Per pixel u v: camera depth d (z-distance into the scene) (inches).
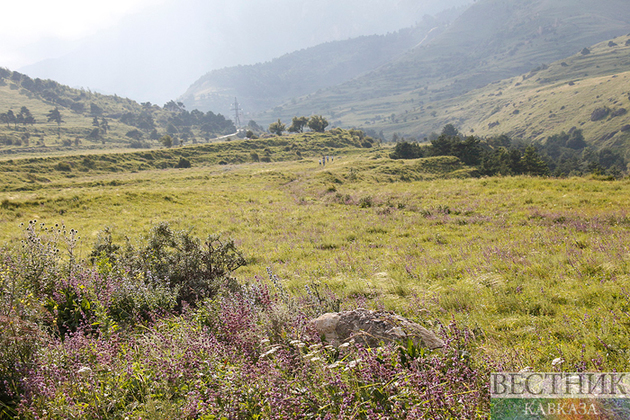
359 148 7229.3
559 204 845.2
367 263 514.9
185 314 258.5
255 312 219.9
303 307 258.8
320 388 140.7
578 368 163.8
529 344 219.3
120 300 263.9
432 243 620.1
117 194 1270.9
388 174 2824.8
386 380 138.8
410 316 293.0
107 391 155.8
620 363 175.6
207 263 364.8
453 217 828.0
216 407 136.4
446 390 130.1
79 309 240.1
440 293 346.0
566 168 5467.5
